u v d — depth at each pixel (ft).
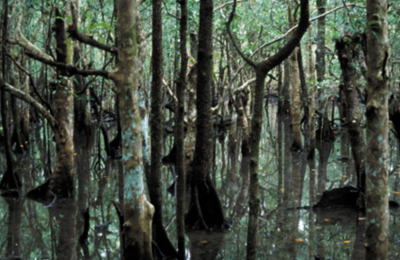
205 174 26.66
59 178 33.86
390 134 62.49
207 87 26.27
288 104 87.66
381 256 15.06
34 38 45.47
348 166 43.91
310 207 30.58
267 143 59.00
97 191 35.78
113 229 26.84
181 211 19.08
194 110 36.40
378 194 14.88
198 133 26.53
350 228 26.07
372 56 14.78
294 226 26.66
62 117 33.63
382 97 14.70
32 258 22.12
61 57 32.99
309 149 46.91
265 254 21.97
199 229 26.32
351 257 21.52
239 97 49.60
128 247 18.44
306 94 45.01
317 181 38.24
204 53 26.07
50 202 32.68
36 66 63.00
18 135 50.24
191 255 22.35
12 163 34.81
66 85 33.37
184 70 18.57
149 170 22.77
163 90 62.54
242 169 44.32
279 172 42.24
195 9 39.83
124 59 16.98
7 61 41.04
